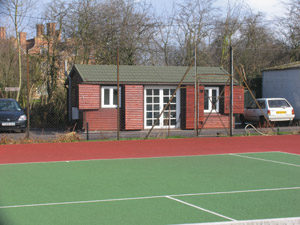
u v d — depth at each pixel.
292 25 38.41
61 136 16.72
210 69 24.17
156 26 35.22
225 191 7.77
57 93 28.77
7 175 9.44
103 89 21.36
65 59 31.31
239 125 25.67
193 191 7.76
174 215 6.04
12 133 20.80
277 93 29.03
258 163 11.34
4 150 13.93
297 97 27.41
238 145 15.59
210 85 22.69
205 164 11.15
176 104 22.47
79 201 6.93
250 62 39.06
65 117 25.92
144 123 22.05
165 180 8.86
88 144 15.70
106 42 33.12
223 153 13.45
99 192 7.64
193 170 10.18
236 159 12.10
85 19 32.25
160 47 36.28
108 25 32.88
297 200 7.05
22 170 10.11
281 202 6.89
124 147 14.88
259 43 40.03
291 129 22.06
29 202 6.86
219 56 38.06
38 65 30.81
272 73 29.44
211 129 22.53
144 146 15.16
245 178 9.13
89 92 20.83
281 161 11.72
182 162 11.50
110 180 8.84
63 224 5.59
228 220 5.78
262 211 6.30
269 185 8.37
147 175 9.48
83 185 8.30
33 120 25.67
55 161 11.61
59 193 7.56
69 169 10.27
